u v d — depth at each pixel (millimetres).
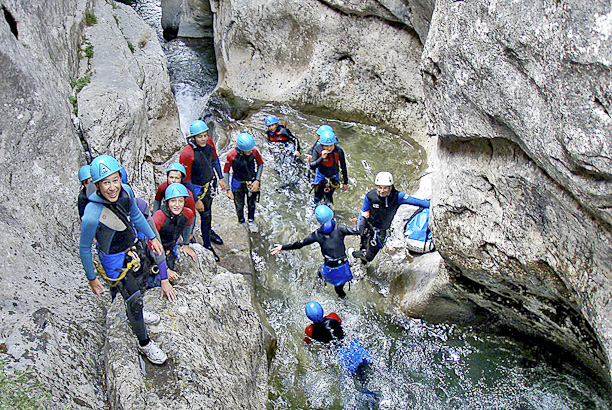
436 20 4512
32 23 5898
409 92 8797
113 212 3375
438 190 5148
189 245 5102
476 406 5527
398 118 9047
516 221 4398
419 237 6867
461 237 5004
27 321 3801
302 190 8086
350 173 8391
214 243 6887
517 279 4809
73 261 4996
